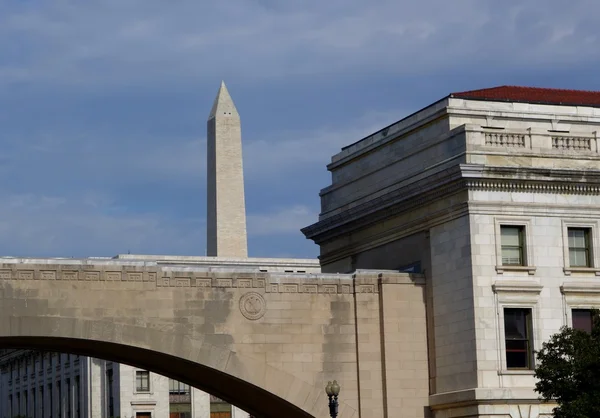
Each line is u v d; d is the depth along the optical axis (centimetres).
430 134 8850
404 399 8488
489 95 9444
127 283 8025
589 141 8631
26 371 18788
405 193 8775
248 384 8250
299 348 8350
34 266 7838
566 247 8394
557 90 9975
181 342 8088
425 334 8619
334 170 10150
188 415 15675
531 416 8100
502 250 8306
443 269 8481
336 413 7644
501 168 8206
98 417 15862
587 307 8394
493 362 8125
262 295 8319
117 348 8175
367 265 9462
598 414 6894
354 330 8500
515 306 8225
